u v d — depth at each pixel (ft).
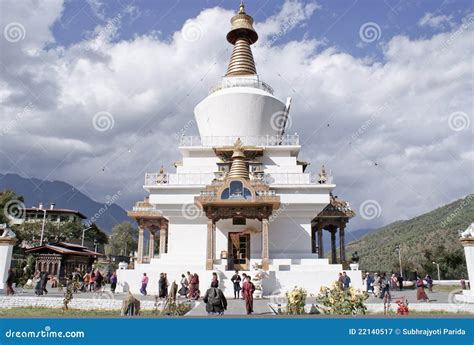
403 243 274.57
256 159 104.83
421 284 73.67
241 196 82.89
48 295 75.05
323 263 88.94
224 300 50.26
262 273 79.46
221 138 106.93
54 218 227.81
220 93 112.37
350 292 48.08
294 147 103.55
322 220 105.81
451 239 231.71
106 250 258.78
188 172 103.55
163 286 72.90
